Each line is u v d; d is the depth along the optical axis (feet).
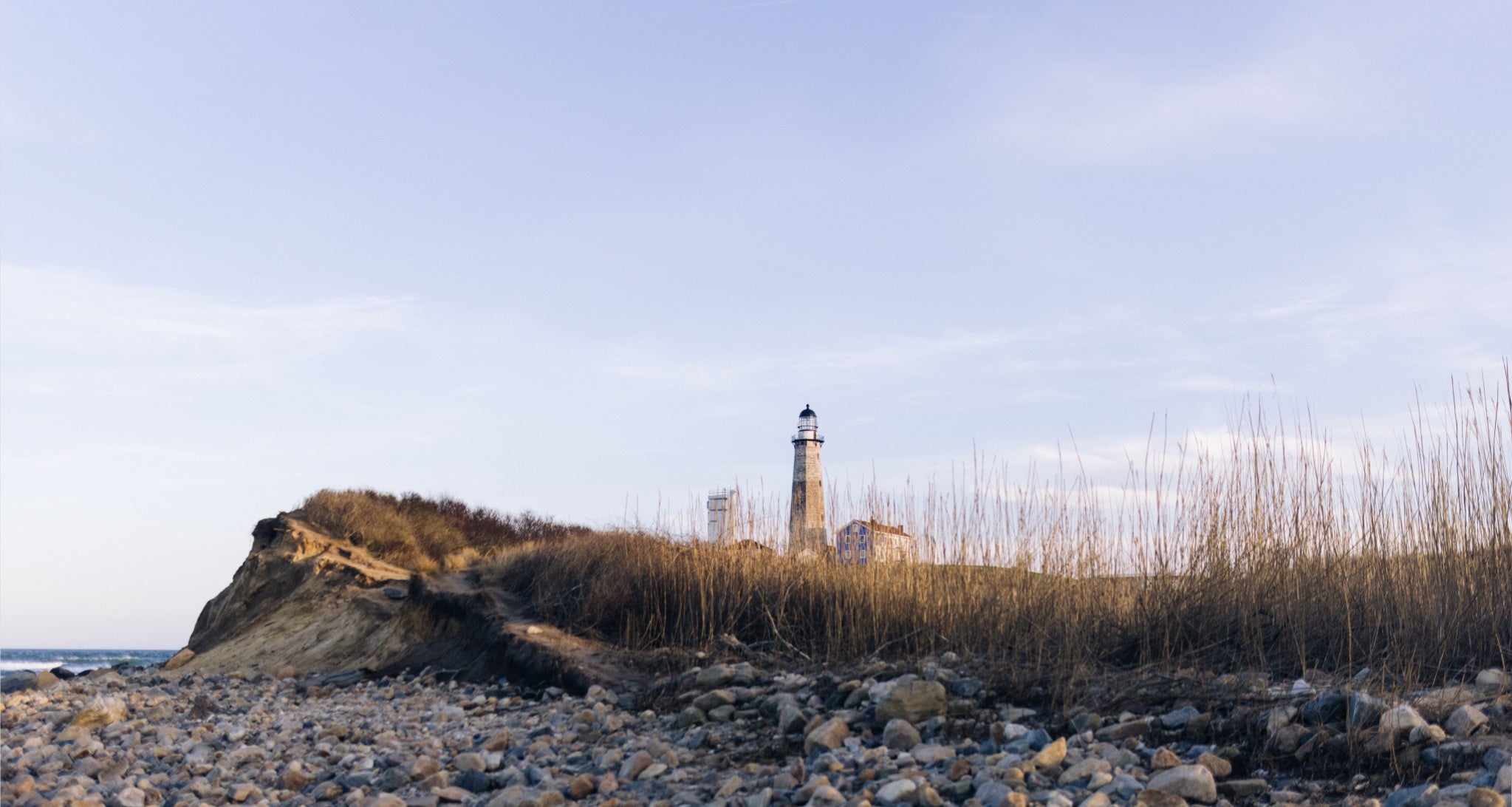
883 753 20.13
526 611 45.65
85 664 206.80
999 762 18.89
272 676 49.83
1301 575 26.89
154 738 32.07
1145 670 24.81
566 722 29.32
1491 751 16.94
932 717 22.36
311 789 24.34
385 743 28.84
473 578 56.39
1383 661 23.50
